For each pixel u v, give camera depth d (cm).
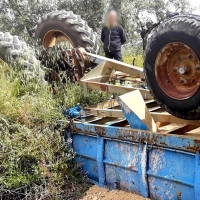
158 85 326
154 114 356
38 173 377
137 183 339
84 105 478
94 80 430
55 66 507
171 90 320
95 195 369
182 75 313
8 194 367
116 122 379
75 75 488
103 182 375
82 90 482
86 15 1219
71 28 550
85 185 388
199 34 283
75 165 400
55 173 384
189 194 294
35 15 1241
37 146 388
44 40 600
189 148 287
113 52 697
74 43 552
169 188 310
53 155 397
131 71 410
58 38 601
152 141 317
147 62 329
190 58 304
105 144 367
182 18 296
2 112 408
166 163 310
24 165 383
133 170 338
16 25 1238
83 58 457
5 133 388
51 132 409
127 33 1281
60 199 375
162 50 314
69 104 460
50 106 432
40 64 504
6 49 489
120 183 358
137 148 335
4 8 1252
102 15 1220
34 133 402
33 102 431
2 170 374
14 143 386
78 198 372
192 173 290
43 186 379
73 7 1240
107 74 441
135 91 357
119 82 504
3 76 471
